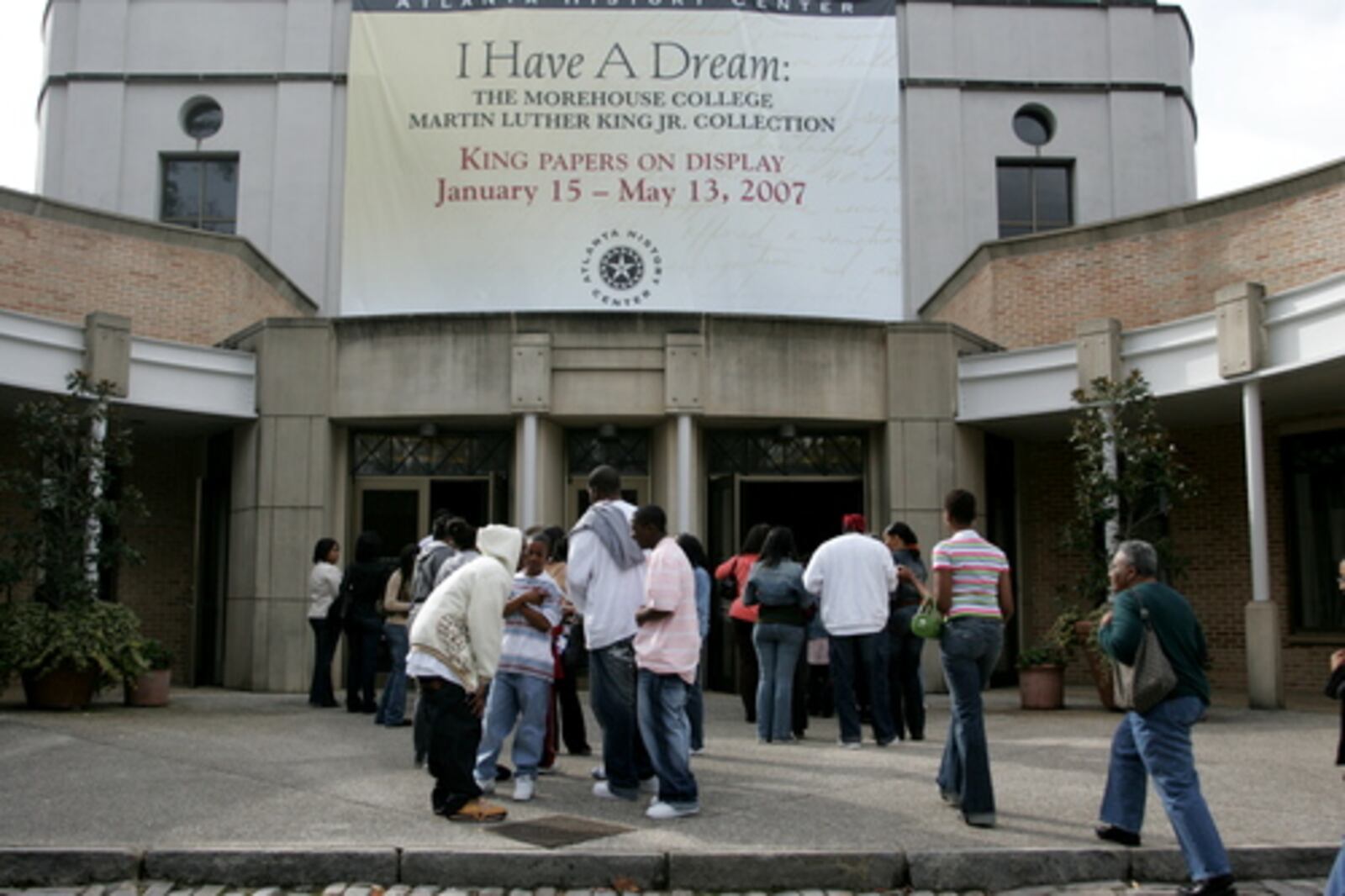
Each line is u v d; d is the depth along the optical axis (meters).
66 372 14.14
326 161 22.55
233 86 22.95
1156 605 6.00
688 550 10.23
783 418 15.70
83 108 22.78
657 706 7.10
